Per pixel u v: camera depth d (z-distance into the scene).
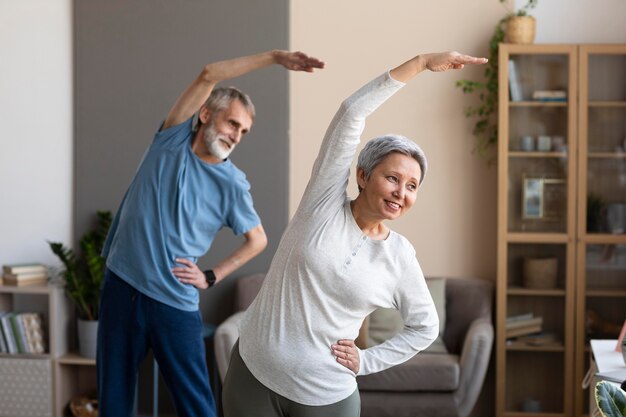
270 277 2.41
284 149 5.51
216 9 5.47
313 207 2.35
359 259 2.35
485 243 5.48
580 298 5.16
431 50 5.47
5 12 5.49
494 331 5.38
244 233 3.67
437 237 5.52
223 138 3.43
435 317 2.50
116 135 5.54
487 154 5.45
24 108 5.53
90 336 5.12
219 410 5.18
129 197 3.48
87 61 5.53
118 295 3.45
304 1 5.50
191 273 3.48
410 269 2.41
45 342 5.26
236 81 5.52
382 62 5.49
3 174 5.54
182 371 3.50
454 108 5.47
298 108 5.52
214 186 3.54
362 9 5.49
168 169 3.45
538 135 5.14
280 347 2.38
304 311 2.35
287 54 3.06
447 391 4.79
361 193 2.36
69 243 5.57
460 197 5.49
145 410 5.57
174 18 5.49
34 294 5.46
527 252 5.18
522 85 5.12
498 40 5.30
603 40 5.37
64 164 5.57
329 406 2.43
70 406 5.22
